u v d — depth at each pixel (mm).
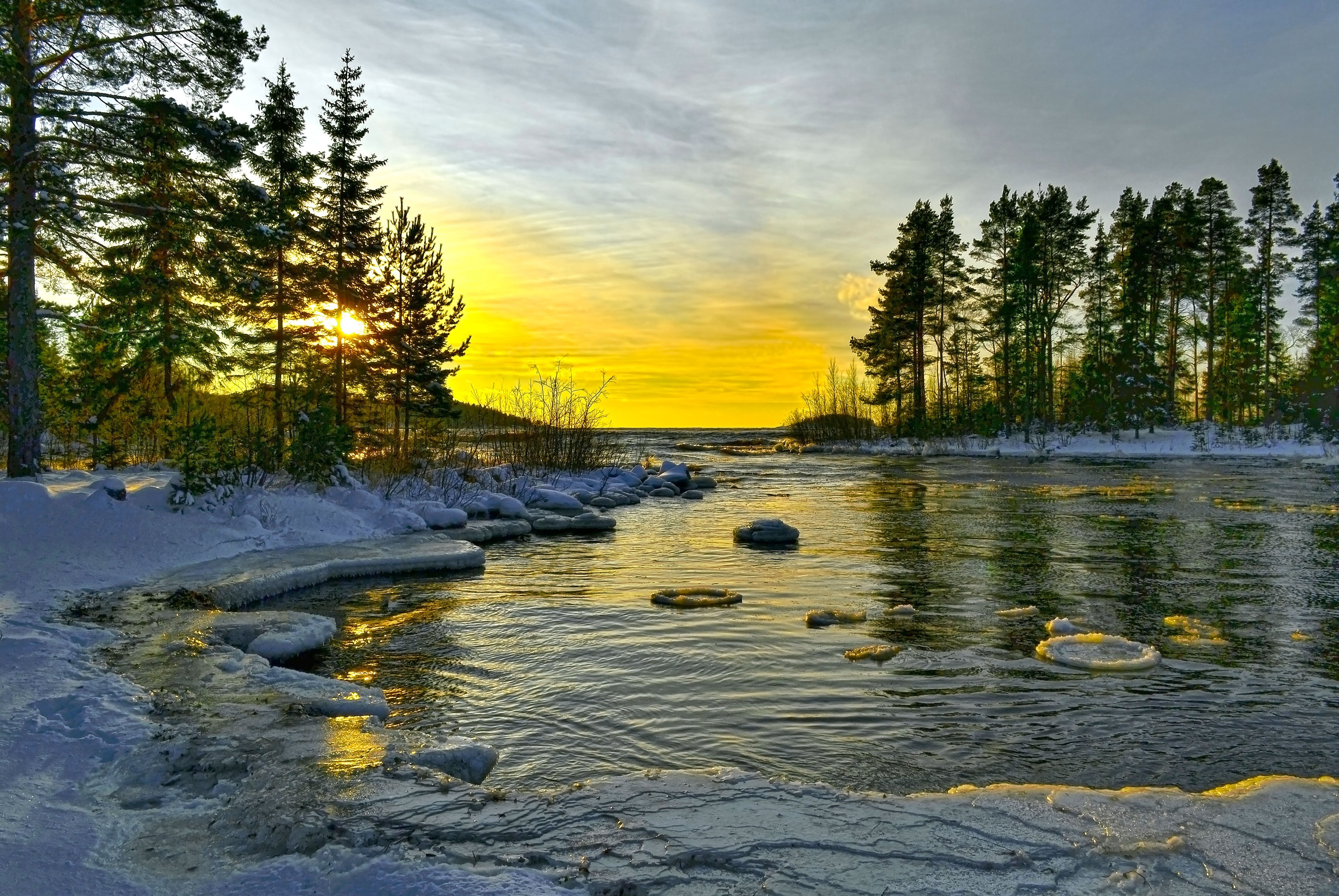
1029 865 3275
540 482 24969
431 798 3953
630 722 6000
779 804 3938
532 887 3039
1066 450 45562
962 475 31875
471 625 8953
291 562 11273
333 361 23156
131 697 5477
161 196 15555
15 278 13977
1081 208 50312
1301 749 5395
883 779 4961
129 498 12305
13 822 3619
